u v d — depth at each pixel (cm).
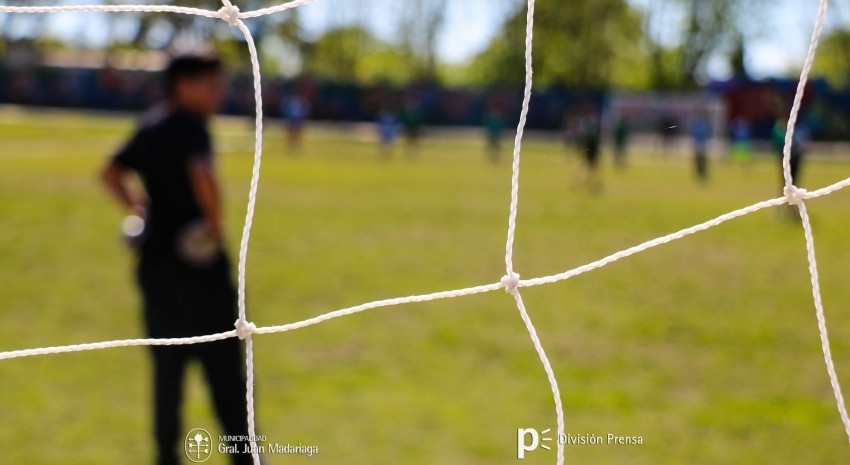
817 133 4541
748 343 727
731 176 2786
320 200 1742
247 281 938
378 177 2316
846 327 790
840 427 529
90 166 2236
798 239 1380
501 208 1714
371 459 465
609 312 827
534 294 898
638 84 5806
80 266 997
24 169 2120
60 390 567
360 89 5391
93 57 5622
